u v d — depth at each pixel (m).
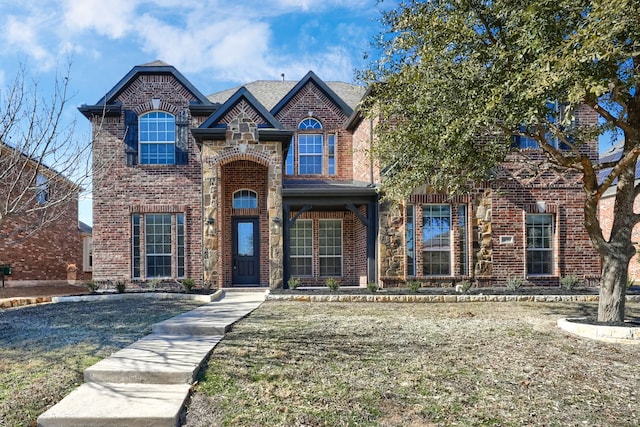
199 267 14.73
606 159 22.08
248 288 13.85
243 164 15.44
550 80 5.39
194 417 4.14
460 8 7.19
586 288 13.02
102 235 14.57
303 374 5.15
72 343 6.57
